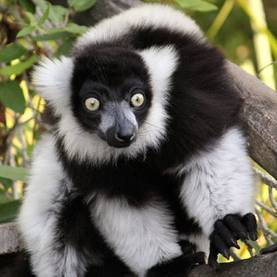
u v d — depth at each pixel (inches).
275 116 381.4
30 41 499.5
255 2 611.2
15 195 495.2
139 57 388.2
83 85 388.5
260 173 410.6
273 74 588.4
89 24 491.2
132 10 425.4
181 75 390.6
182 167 382.9
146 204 380.2
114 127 378.3
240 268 341.4
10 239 424.5
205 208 373.1
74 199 400.5
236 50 723.4
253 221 362.6
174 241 380.2
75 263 404.5
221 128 380.8
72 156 391.5
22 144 514.3
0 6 512.1
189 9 503.5
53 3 514.3
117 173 384.8
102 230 392.2
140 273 380.2
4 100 475.2
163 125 384.5
